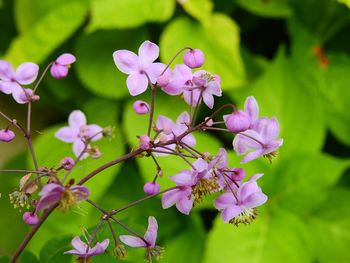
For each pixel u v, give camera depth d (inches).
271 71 26.8
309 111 26.5
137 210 27.7
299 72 28.2
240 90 26.9
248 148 16.1
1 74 16.5
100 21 25.9
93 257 17.0
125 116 26.9
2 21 32.2
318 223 26.1
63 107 31.7
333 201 26.3
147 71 16.2
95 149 16.3
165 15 26.0
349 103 27.9
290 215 25.4
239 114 15.6
